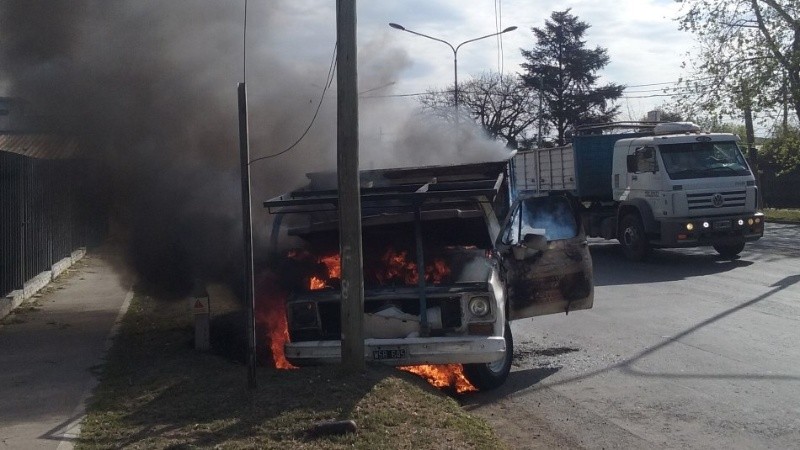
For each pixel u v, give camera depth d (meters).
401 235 8.37
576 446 6.13
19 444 5.67
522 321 11.43
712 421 6.63
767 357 8.76
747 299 12.41
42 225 14.01
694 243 16.86
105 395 6.98
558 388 7.88
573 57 65.12
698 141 17.45
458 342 7.36
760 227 17.25
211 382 7.12
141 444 5.62
